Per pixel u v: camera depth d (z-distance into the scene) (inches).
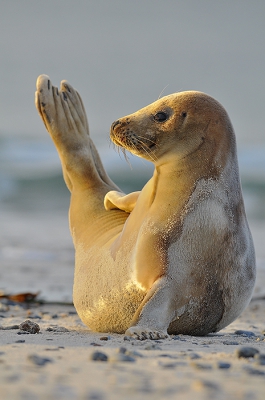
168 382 371.6
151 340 563.5
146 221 616.4
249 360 460.1
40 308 949.2
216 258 602.5
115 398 328.2
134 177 2974.9
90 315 677.9
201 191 603.8
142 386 358.6
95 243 713.0
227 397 336.5
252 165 3169.3
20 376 380.2
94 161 819.4
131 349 507.2
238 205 621.0
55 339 566.9
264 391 356.5
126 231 648.4
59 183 3016.7
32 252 1499.8
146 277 605.9
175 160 612.1
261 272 1275.8
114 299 640.4
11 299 1005.8
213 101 623.8
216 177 607.5
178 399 329.4
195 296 604.4
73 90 840.3
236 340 598.5
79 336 602.2
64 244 1649.9
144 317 587.5
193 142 609.9
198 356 471.5
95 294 664.4
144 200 636.1
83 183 795.4
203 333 641.0
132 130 625.9
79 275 707.4
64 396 328.5
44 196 2822.3
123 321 642.2
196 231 598.5
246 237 624.7
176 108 619.2
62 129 814.5
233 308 628.1
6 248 1547.7
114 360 442.0
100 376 386.3
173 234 601.3
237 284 617.0
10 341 547.2
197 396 336.5
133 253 620.7
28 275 1222.3
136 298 621.9
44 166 3326.8
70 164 804.0
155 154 620.4
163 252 600.7
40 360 431.8
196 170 607.5
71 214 784.3
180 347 527.5
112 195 722.2
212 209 600.7
